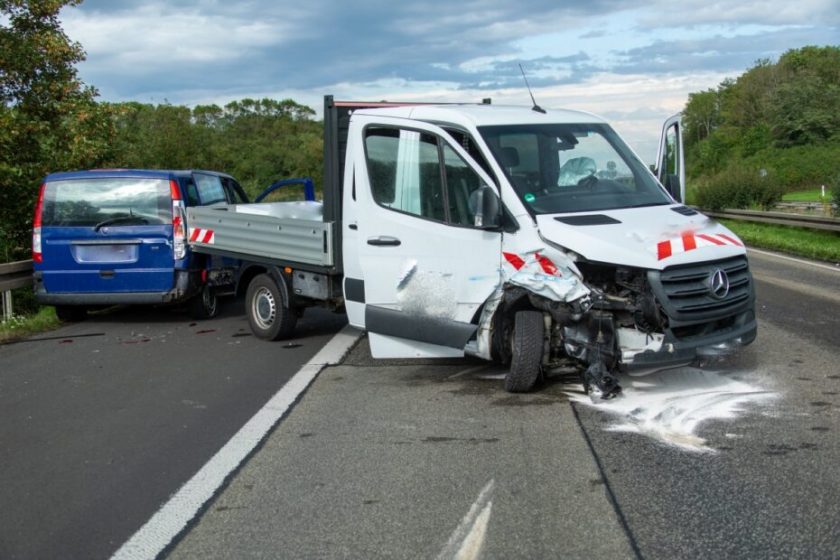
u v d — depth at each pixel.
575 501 4.59
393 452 5.53
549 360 6.83
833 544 3.98
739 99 103.50
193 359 8.77
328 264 8.47
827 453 5.26
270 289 9.57
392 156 7.61
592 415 6.22
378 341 7.62
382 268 7.54
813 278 15.26
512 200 6.79
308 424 6.24
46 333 10.62
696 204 42.88
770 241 23.88
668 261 6.23
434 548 4.05
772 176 41.00
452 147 7.17
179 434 6.09
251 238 9.64
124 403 7.02
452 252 7.04
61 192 10.66
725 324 6.64
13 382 7.89
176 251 10.55
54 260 10.62
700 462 5.16
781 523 4.23
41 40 18.16
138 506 4.72
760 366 7.66
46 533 4.38
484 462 5.27
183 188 10.92
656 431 5.80
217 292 11.69
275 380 7.72
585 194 7.20
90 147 18.06
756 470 4.99
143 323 11.23
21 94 18.30
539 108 8.00
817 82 91.81
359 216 7.79
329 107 8.44
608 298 6.41
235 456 5.53
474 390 7.08
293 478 5.09
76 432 6.21
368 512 4.52
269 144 76.31
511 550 4.01
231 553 4.07
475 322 6.99
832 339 8.97
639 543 4.04
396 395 7.01
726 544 4.01
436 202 7.21
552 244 6.50
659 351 6.36
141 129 35.94
